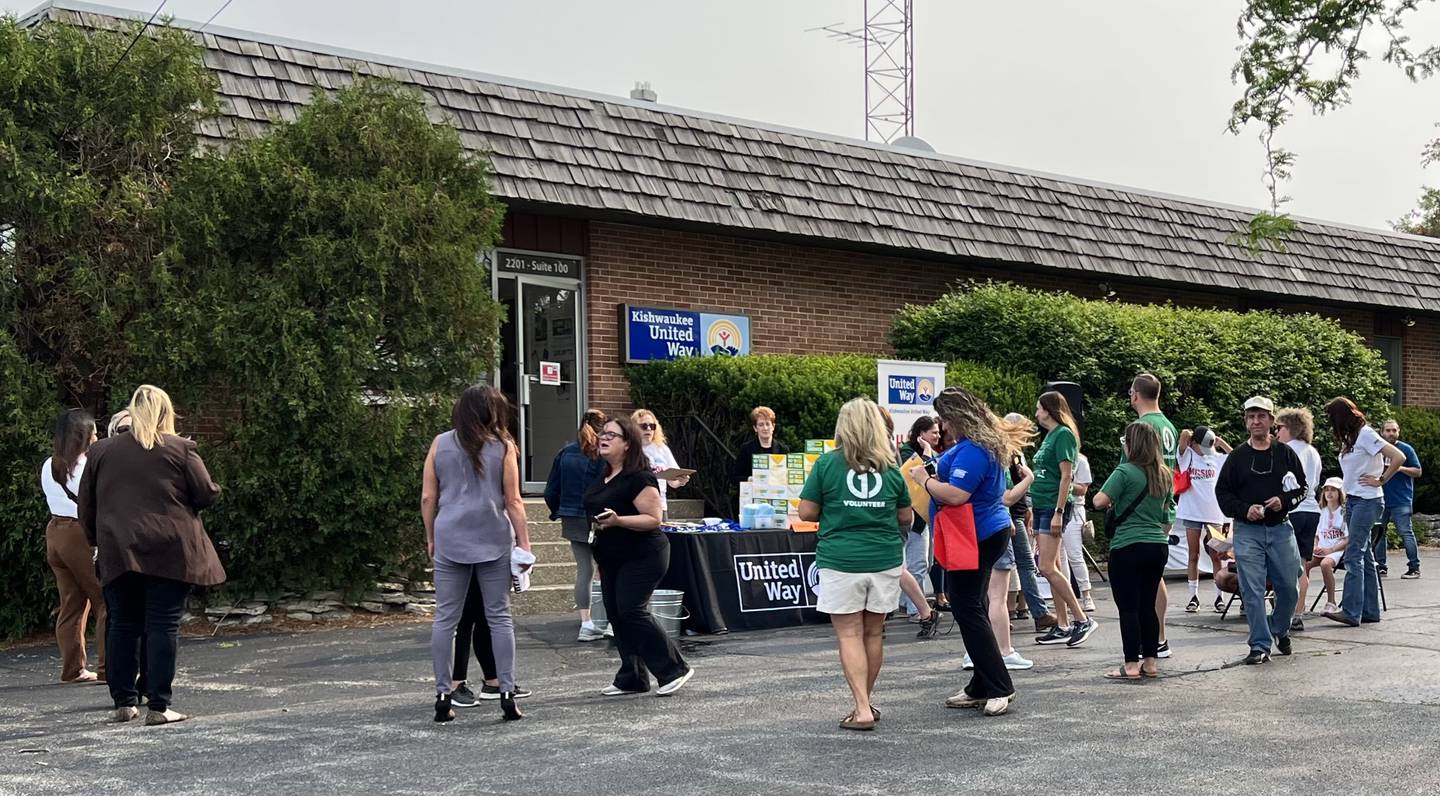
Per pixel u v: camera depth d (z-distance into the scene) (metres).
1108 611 12.73
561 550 13.65
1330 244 23.20
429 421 12.15
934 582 11.58
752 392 14.99
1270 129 9.33
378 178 12.08
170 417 7.93
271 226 11.80
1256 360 18.98
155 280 11.14
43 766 6.60
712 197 16.17
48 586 10.95
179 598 7.75
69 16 12.69
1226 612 12.27
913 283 18.83
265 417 11.41
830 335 17.95
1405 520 16.20
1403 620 12.00
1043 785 6.07
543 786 6.11
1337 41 9.07
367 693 8.61
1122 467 8.97
